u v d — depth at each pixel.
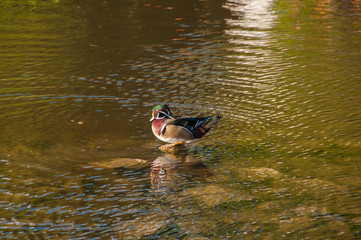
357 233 7.80
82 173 10.25
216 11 29.73
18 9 29.12
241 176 10.05
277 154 11.09
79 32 23.77
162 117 12.00
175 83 16.47
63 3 31.19
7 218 8.38
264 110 13.98
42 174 10.15
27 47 20.80
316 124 12.86
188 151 11.44
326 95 15.21
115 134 12.48
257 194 9.25
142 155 11.27
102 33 23.69
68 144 11.80
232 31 24.61
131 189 9.53
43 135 12.27
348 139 11.84
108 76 17.19
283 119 13.26
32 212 8.59
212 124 11.85
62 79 16.75
